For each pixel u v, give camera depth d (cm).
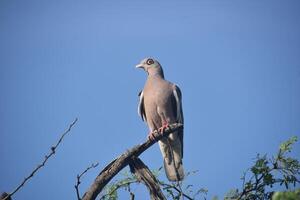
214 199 1153
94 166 969
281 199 762
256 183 1140
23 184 942
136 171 1170
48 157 957
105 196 1177
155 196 1162
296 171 1129
